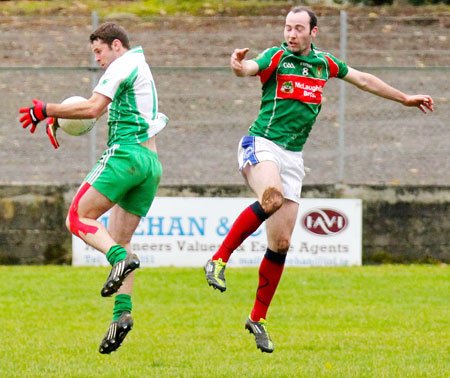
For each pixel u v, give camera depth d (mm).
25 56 57219
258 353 26812
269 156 22453
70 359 25734
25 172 46781
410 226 43594
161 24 60562
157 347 27547
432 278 39781
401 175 46969
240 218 22141
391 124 51250
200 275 39719
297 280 38812
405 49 59188
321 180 46375
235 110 51062
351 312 33031
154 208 41656
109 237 20859
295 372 24094
